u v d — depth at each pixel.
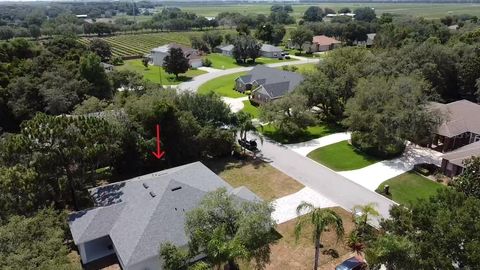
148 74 101.94
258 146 52.81
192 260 29.08
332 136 56.75
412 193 39.59
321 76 62.19
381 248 23.55
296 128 53.53
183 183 33.06
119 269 28.84
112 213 31.45
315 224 26.31
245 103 75.06
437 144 51.84
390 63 69.00
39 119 34.34
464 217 22.16
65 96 60.19
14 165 33.06
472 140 52.12
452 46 79.38
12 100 60.09
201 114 50.03
